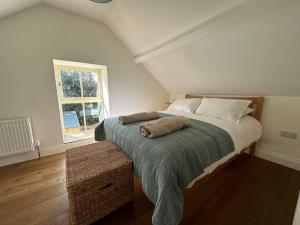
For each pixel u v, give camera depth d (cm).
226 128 155
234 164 199
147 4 176
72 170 109
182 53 232
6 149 186
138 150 119
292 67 158
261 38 150
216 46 188
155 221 87
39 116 215
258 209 126
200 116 209
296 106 182
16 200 137
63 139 240
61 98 254
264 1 120
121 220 117
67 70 255
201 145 116
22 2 169
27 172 181
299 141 183
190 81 289
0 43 179
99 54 259
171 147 105
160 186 90
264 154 213
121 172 119
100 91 297
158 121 144
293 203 132
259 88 208
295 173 177
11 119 189
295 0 110
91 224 112
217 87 261
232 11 141
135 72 314
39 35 202
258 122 202
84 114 284
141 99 334
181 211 90
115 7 206
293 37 134
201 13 158
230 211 124
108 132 189
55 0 194
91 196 106
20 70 195
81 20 232
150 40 241
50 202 135
